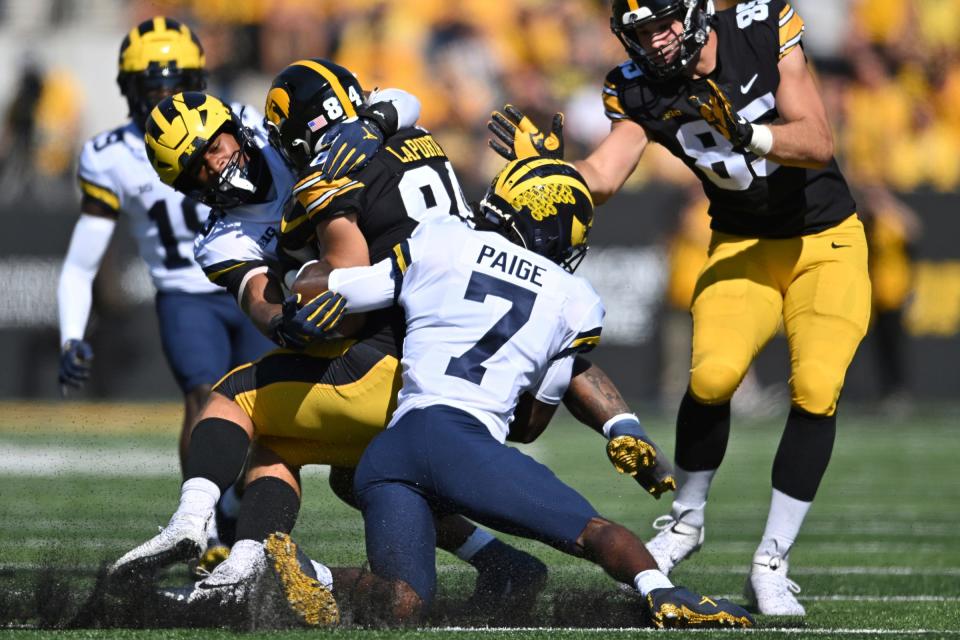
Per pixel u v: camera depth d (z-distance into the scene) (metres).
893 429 37.44
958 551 19.47
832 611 13.87
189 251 17.78
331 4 49.12
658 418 37.06
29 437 33.84
